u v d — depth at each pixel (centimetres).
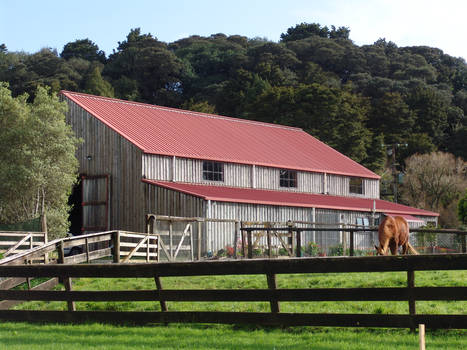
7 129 3350
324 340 1024
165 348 1016
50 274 1294
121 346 1041
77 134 3797
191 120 4469
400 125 8194
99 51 12225
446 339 991
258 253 2981
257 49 10938
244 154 4119
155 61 10494
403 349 935
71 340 1107
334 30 13650
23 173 3181
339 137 7238
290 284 1633
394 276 1670
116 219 3562
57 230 3244
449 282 1510
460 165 6900
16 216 3294
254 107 7756
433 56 12112
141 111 4206
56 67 9844
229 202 3344
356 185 4709
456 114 9006
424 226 4238
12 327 1266
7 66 9725
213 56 11288
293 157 4475
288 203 3634
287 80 9438
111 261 2494
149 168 3525
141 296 1220
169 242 2602
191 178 3725
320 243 3578
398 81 9850
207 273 1150
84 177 3700
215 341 1052
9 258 1675
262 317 1121
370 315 1045
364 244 3803
